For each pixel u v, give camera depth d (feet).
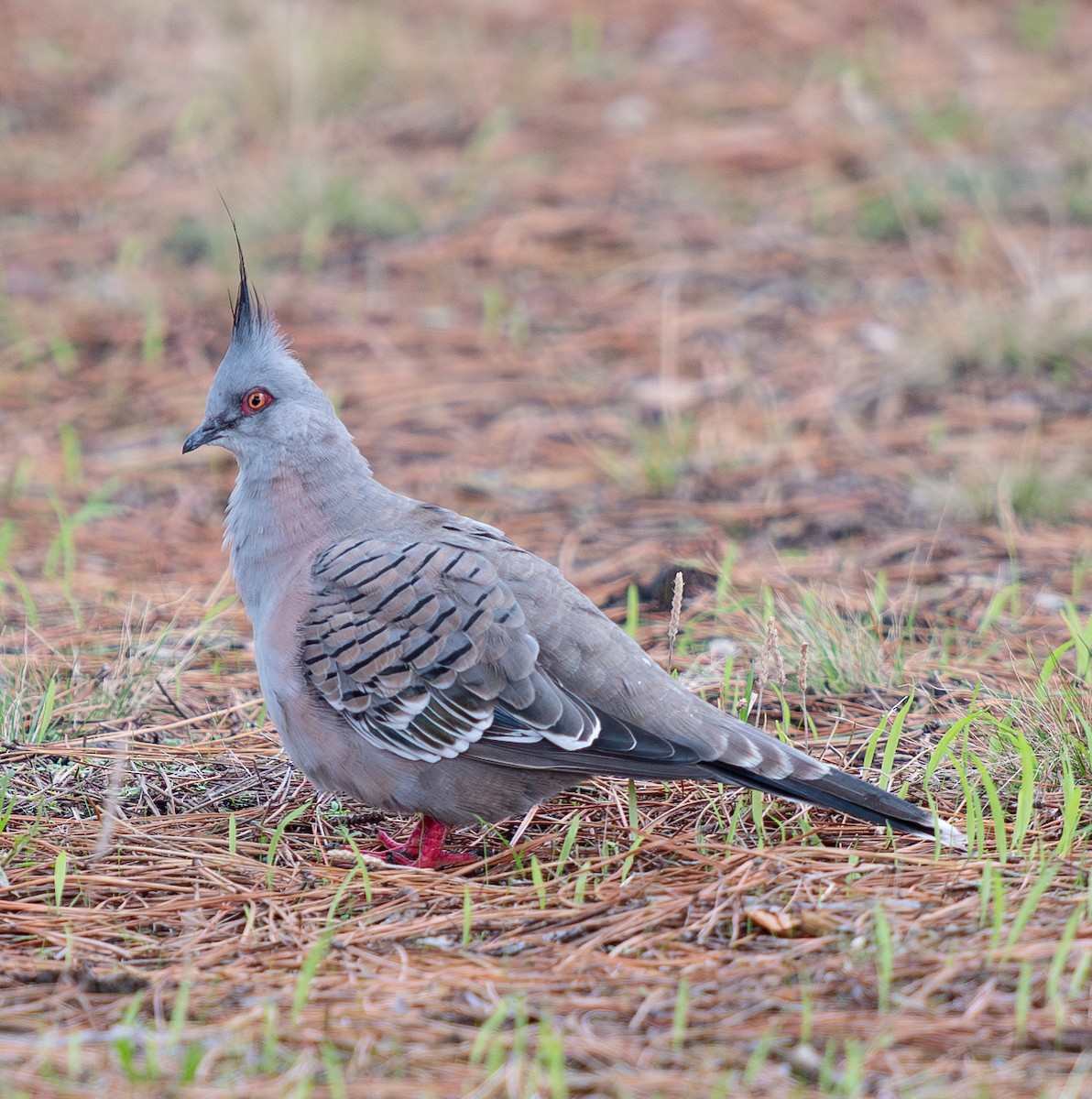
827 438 45.96
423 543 26.76
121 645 34.65
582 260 57.06
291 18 70.79
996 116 63.82
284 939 23.34
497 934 23.53
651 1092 18.99
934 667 32.76
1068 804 24.84
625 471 44.75
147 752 30.25
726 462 44.80
